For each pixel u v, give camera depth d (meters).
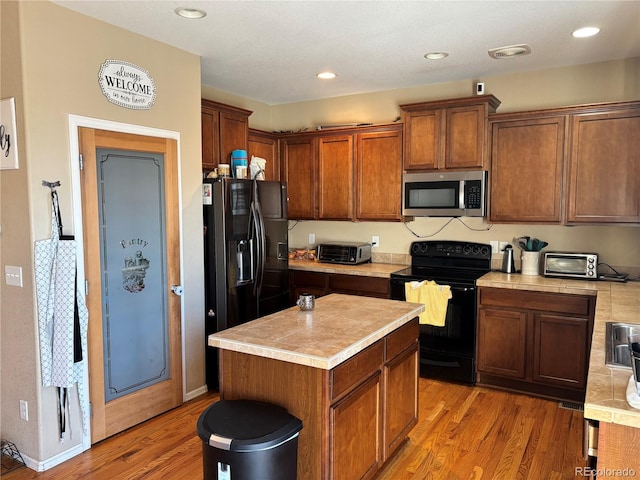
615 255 3.76
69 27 2.61
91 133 2.73
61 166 2.58
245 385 2.16
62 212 2.59
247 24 2.87
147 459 2.68
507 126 3.79
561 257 3.76
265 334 2.22
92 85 2.73
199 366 3.57
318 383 1.95
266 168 4.89
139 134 3.02
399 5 2.61
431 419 3.20
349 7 2.64
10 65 2.44
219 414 1.93
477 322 3.74
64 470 2.57
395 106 4.64
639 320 2.34
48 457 2.59
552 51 3.43
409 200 4.26
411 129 4.20
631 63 3.59
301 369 1.99
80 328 2.61
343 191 4.67
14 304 2.59
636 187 3.38
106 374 2.88
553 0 2.54
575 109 3.53
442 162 4.07
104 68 2.79
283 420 1.88
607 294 3.08
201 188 3.52
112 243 2.88
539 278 3.76
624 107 3.38
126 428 3.02
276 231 4.06
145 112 3.05
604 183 3.48
